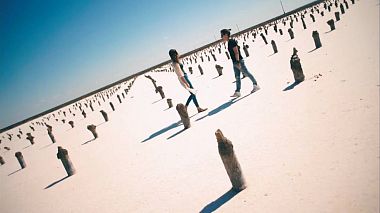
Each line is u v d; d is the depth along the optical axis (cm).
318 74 845
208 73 2288
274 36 3506
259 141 545
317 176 361
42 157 1438
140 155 776
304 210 311
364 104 510
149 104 1878
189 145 686
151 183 556
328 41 1409
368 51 877
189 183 491
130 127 1285
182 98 1538
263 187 388
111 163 818
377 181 307
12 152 2216
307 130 505
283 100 735
